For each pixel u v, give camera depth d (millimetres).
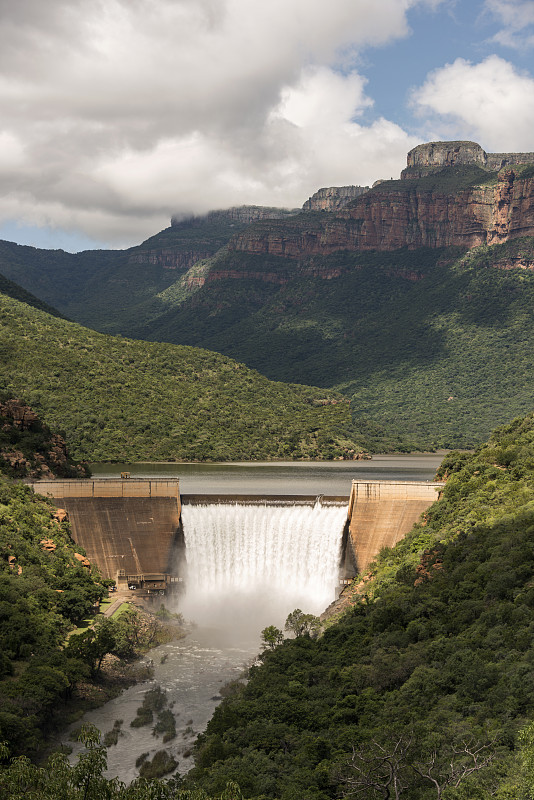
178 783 84938
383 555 151875
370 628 118438
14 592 126625
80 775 61344
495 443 168875
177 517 166000
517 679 87562
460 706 87812
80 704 110875
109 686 117625
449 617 111000
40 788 61375
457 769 71500
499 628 101438
